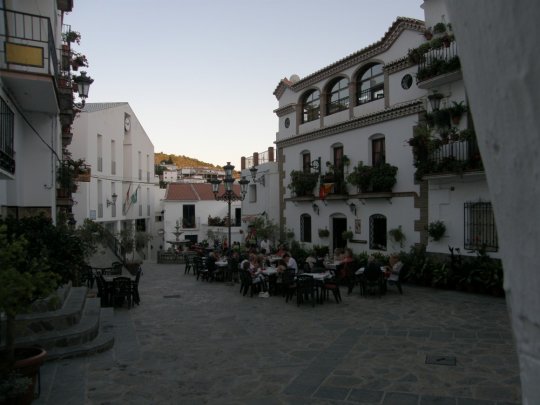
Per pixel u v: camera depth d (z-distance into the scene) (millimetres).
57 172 14617
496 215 1108
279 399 5914
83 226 23016
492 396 5777
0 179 8891
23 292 4875
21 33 10844
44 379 6641
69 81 14477
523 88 941
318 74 21234
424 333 9023
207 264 18922
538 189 947
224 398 5992
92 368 7168
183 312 11922
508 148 1017
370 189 17984
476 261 13469
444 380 6383
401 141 16875
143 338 9133
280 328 9867
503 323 9680
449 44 14125
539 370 980
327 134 20734
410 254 15945
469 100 1171
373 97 18719
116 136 33688
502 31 969
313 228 21859
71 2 14562
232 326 10156
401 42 16969
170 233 42281
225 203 43750
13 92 9930
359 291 14641
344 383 6395
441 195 15109
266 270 15000
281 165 24375
